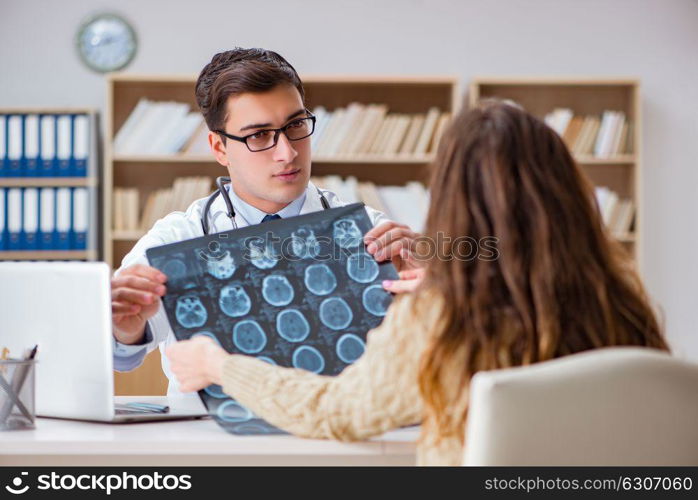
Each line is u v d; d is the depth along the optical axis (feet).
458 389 4.47
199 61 17.87
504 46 18.17
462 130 4.74
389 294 6.03
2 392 5.39
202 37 17.89
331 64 18.01
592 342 4.53
